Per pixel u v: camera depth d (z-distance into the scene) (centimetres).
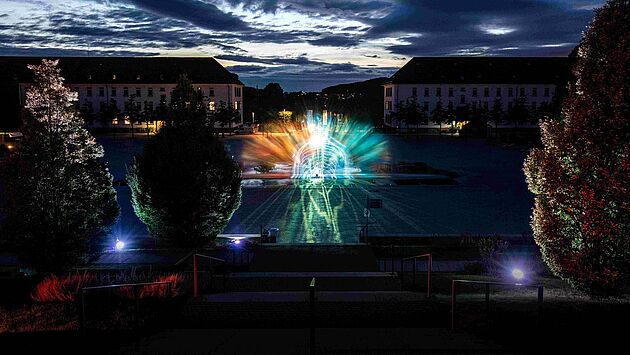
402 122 10188
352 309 1201
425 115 9588
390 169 5181
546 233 1405
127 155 6212
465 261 2159
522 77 10238
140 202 2238
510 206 3525
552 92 10169
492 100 10250
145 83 10212
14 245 1925
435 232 2842
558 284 1655
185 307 1220
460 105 10244
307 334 1028
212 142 2262
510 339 974
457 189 4147
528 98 10225
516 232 2833
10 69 9806
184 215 2220
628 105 1262
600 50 1334
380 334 1029
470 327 1073
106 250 2358
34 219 1827
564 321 1085
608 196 1277
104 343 992
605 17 1324
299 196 3859
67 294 1419
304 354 883
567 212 1358
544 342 942
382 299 1261
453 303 1103
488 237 2491
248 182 4444
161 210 2217
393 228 2931
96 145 1952
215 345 948
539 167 1455
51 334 1041
